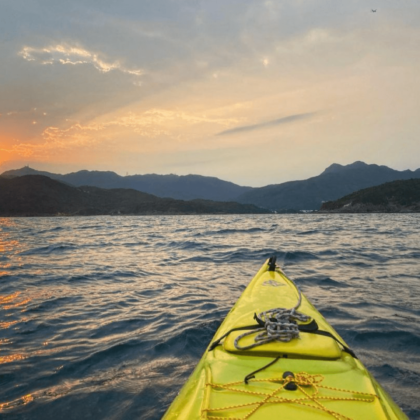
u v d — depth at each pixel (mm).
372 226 38250
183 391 2713
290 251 14758
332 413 2074
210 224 48500
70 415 3549
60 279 10234
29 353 5008
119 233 31906
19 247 19281
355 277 9867
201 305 7352
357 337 5391
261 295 4793
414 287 8641
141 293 8508
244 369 2633
